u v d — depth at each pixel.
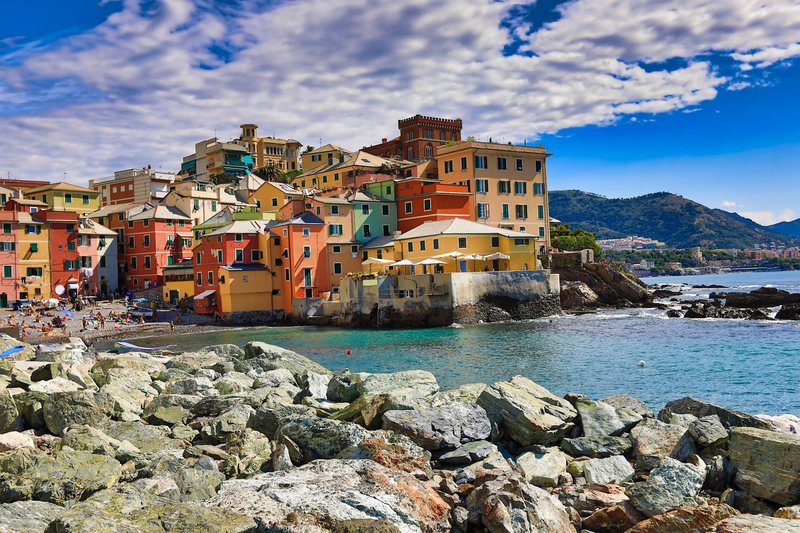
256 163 195.25
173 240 121.19
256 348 40.97
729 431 18.34
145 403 27.22
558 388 39.88
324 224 97.19
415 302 80.12
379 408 21.31
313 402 25.67
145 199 147.88
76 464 16.05
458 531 13.88
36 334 76.69
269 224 99.38
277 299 94.44
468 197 106.25
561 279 110.81
